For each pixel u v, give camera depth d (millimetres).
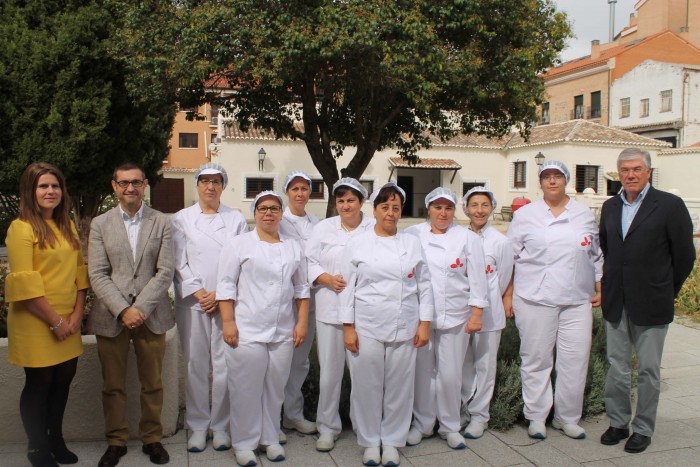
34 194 3471
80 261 3678
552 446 4121
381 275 3807
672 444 4129
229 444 4043
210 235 4094
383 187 3900
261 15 8320
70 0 6711
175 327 4348
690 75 31734
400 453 4008
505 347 4957
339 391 4074
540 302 4227
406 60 8492
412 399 3998
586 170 27141
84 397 4062
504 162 29906
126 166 3748
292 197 4531
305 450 4051
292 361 4332
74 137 6328
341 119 12055
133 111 7762
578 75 38219
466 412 4414
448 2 8977
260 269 3818
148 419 3816
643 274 3932
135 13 7859
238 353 3799
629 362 4137
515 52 9836
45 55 6164
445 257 4070
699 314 8156
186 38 8164
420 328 3922
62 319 3484
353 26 8250
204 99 10320
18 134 6148
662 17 38656
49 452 3574
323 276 3984
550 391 4359
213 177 4168
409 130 12516
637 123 34281
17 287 3312
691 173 26172
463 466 3809
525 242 4336
